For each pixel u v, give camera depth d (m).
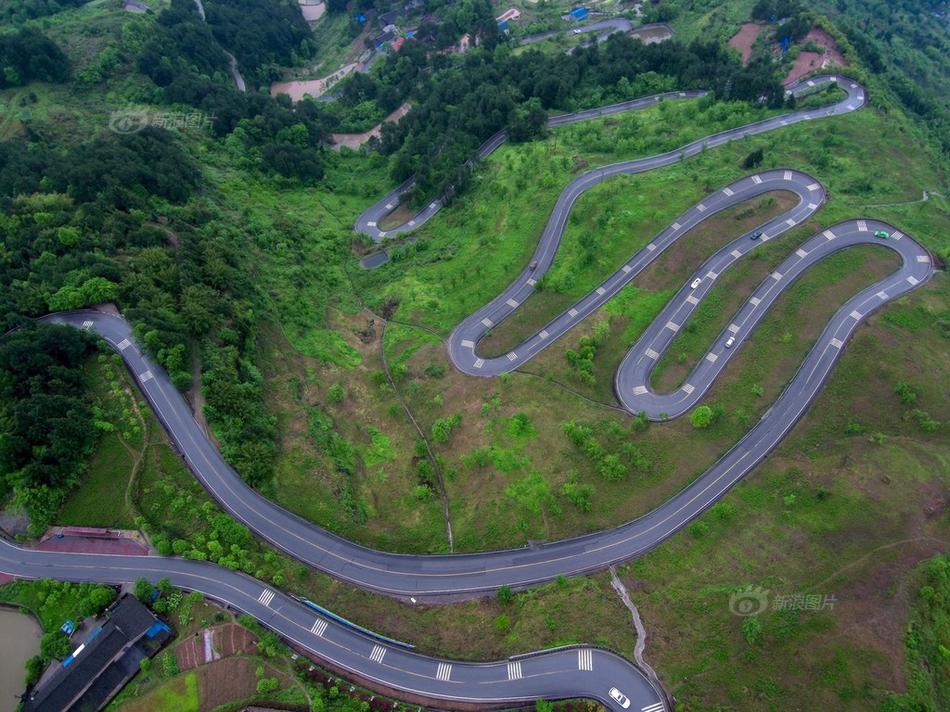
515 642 82.44
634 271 133.62
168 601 83.38
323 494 100.00
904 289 120.75
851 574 82.56
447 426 109.69
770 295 122.88
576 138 178.62
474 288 139.88
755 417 106.25
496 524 96.62
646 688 77.31
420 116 199.88
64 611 83.38
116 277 116.06
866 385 106.12
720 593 83.88
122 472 95.19
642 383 114.06
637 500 97.19
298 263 149.00
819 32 198.12
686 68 195.75
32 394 95.56
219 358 109.06
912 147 160.50
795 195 143.25
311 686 77.44
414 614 87.38
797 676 74.44
